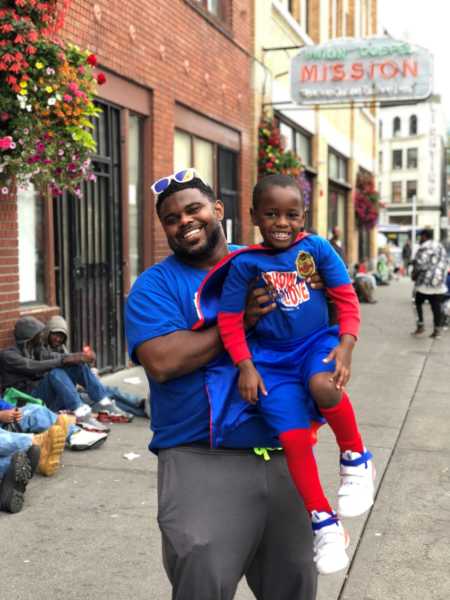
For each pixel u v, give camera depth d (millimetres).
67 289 7348
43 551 3730
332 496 4562
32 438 4789
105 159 7863
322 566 2129
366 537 4008
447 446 5777
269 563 2391
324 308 2324
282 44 14391
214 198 2453
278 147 12961
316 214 17984
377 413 6855
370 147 26703
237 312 2229
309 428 2229
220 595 2174
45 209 6891
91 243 7719
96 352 7883
